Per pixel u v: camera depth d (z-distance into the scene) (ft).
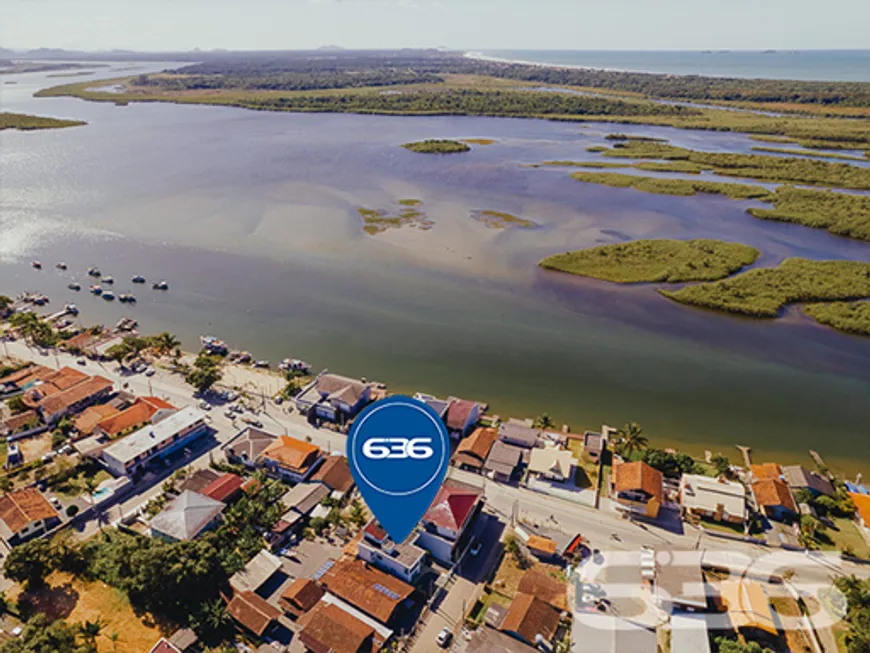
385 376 351.25
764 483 256.32
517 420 303.68
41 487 251.80
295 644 185.88
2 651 169.07
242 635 189.26
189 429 283.59
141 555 196.75
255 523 232.32
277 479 264.11
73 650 170.91
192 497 234.58
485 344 388.78
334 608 193.26
